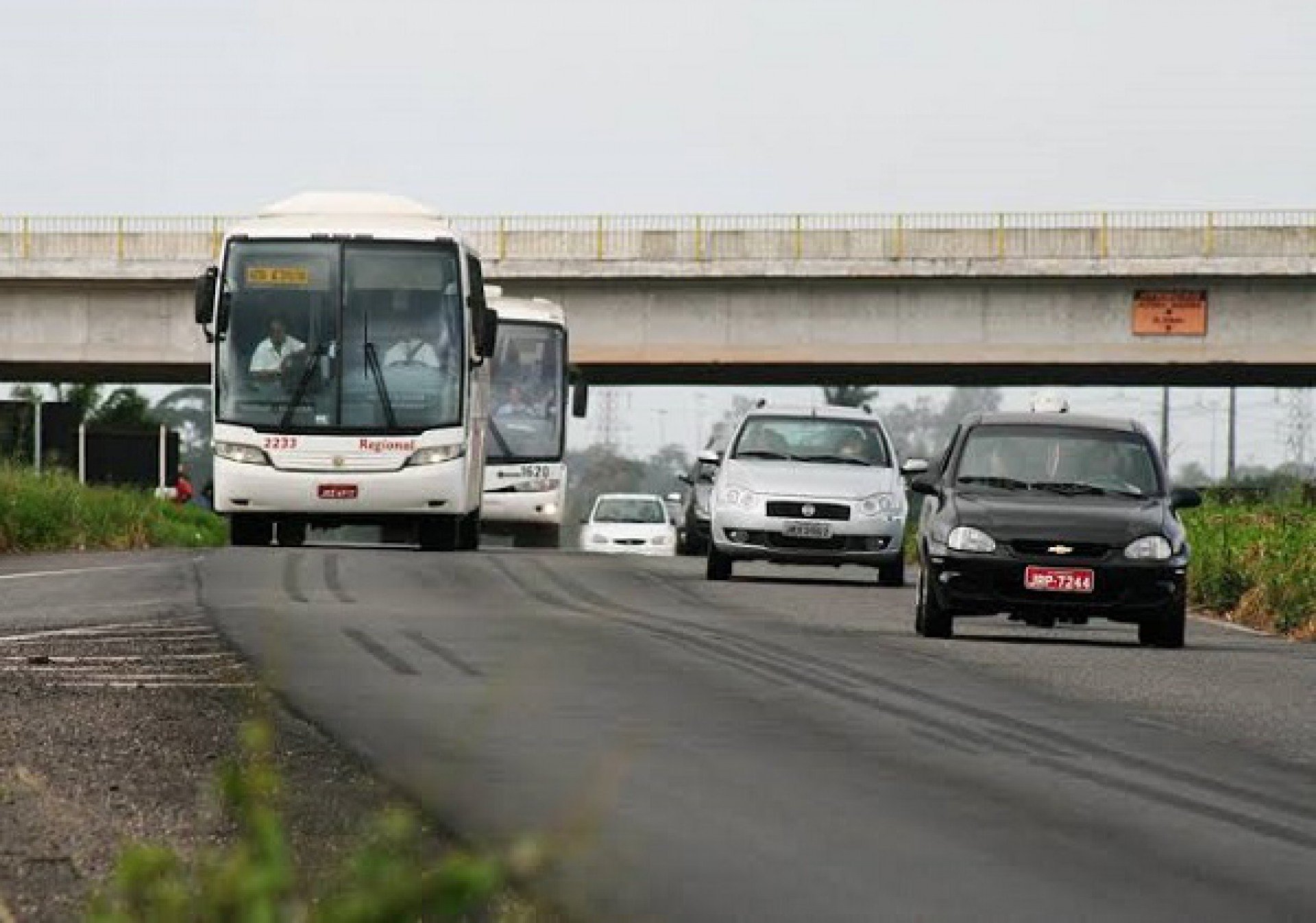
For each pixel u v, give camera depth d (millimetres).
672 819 26719
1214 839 26312
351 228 94250
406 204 96938
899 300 184875
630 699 40000
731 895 21859
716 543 79375
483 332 92812
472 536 102625
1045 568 56281
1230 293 181875
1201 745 35938
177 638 50125
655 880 22500
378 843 10625
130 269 183375
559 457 132625
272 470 92438
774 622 59969
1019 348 184125
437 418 93188
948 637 57562
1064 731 37281
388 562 83000
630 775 30516
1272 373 192250
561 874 22531
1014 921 20969
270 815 10516
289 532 106750
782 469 80500
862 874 23297
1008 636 60156
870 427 84125
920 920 20891
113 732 33219
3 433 169000
